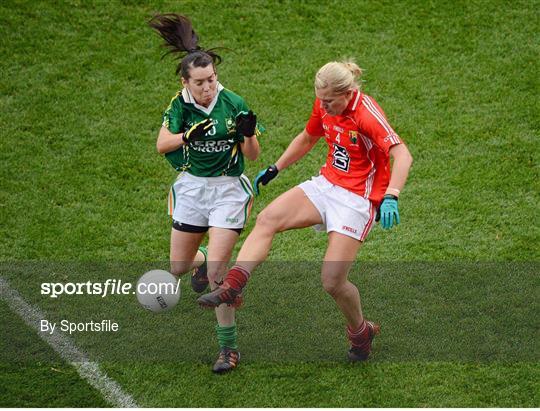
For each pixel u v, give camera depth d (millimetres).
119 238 25891
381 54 33062
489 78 32062
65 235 25891
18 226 26125
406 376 20844
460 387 20422
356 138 19281
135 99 31125
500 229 26141
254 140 20188
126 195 27453
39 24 33969
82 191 27516
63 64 32438
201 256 23203
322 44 33531
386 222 18406
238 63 32625
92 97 31156
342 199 19766
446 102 31062
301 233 26422
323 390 20406
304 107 30859
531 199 27188
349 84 18547
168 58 32812
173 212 21391
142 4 34969
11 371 21016
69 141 29375
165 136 19812
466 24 34312
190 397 20219
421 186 27781
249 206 21125
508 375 20781
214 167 20500
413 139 29516
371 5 35031
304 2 35000
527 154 28875
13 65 32312
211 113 19953
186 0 35031
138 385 20625
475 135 29672
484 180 27922
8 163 28438
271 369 21141
